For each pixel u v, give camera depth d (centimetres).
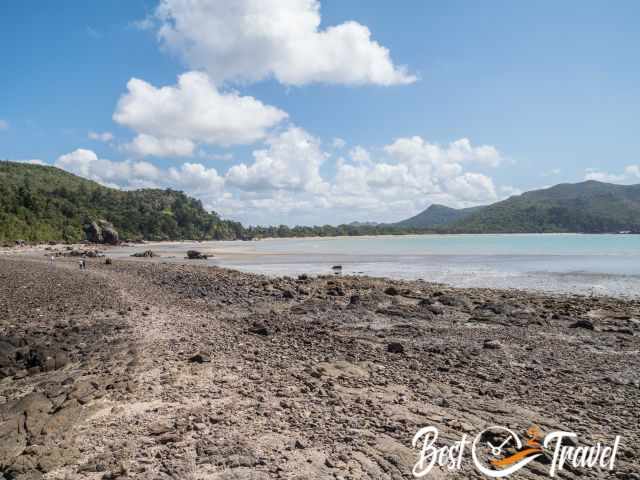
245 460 677
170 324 1844
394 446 749
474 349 1580
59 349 1400
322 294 3038
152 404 920
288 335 1695
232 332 1708
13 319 1955
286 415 869
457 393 1056
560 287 3606
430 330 1930
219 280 3666
